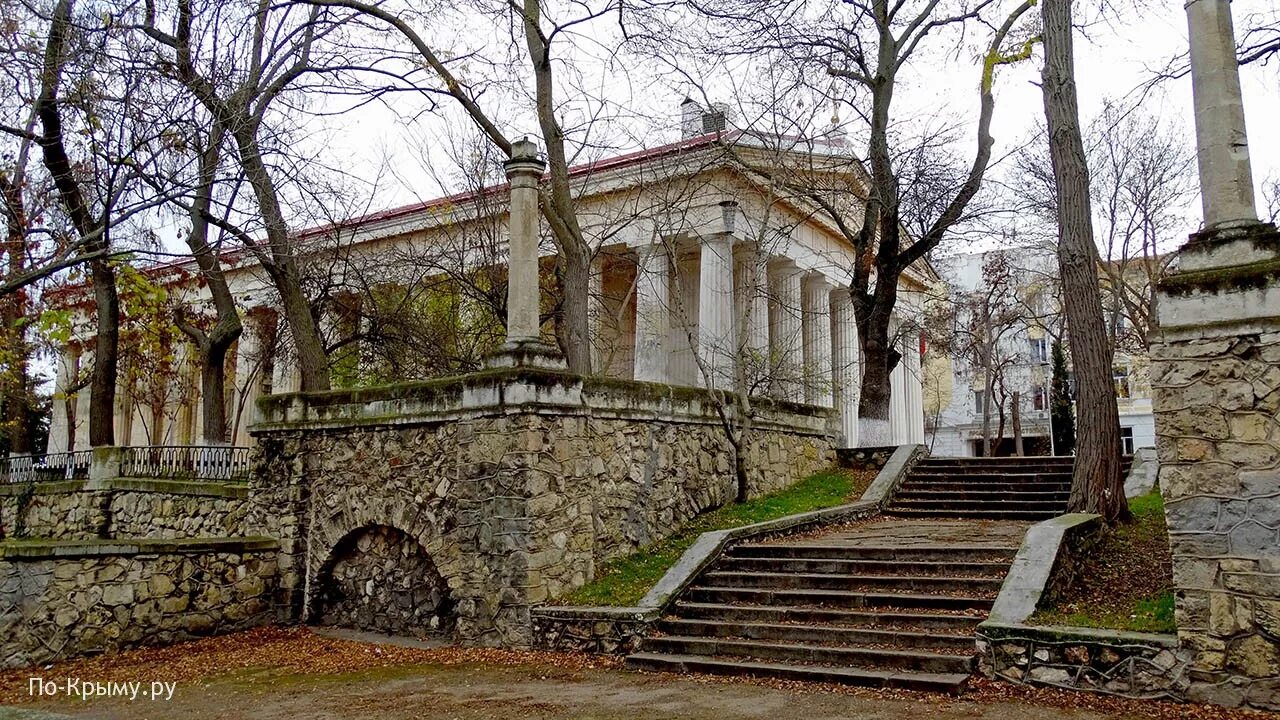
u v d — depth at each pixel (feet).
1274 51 41.29
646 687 29.66
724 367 69.36
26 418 107.04
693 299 93.66
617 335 86.94
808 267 94.02
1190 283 26.43
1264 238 25.85
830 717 24.91
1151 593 31.81
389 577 43.06
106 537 65.92
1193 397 26.12
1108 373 43.42
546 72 55.26
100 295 71.56
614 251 87.35
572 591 39.11
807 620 33.73
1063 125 45.60
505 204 71.05
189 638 41.22
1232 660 24.70
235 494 54.85
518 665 34.06
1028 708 25.32
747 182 73.56
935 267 126.31
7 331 65.92
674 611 36.40
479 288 70.85
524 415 38.11
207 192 46.37
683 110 79.51
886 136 69.10
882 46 68.33
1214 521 25.41
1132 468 52.26
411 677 32.83
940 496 56.59
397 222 85.87
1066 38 46.29
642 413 45.01
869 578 35.81
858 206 87.51
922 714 24.94
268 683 32.60
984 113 68.74
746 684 29.53
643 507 44.55
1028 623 28.35
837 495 57.16
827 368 94.32
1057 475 55.62
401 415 42.29
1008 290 135.33
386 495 42.70
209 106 42.93
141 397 108.27
